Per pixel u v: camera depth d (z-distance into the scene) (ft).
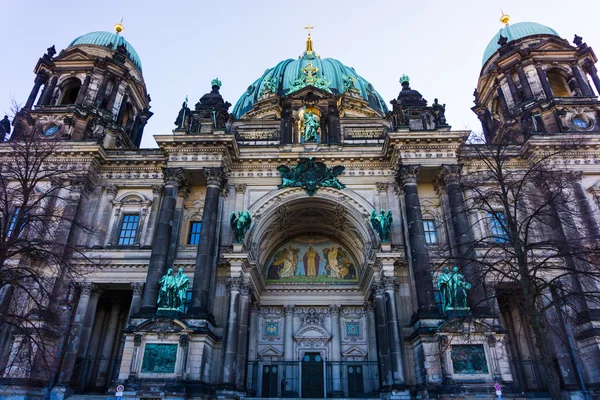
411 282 117.19
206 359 104.58
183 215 133.08
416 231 118.73
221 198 132.46
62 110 152.76
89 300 125.29
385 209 132.87
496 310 107.55
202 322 106.63
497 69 171.22
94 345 134.62
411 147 131.34
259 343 143.13
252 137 156.35
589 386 106.22
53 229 124.16
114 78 171.22
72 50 167.02
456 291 105.70
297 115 153.48
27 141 106.52
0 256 80.28
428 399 95.61
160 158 143.23
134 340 101.40
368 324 139.95
